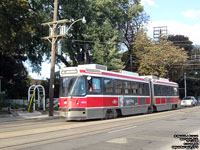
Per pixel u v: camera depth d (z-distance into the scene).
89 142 9.55
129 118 19.72
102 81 18.58
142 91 24.39
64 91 17.45
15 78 34.44
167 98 30.84
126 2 38.88
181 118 19.53
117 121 17.23
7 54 29.50
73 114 16.78
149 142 9.56
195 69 64.69
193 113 25.48
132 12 39.75
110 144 9.18
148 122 16.53
